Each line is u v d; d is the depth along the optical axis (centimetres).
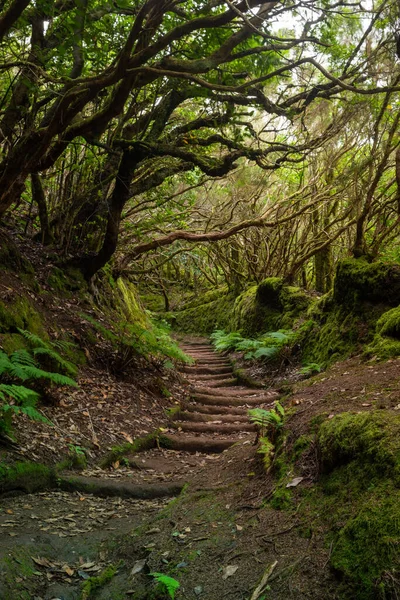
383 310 739
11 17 409
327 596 250
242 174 1223
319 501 324
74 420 543
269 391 853
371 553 254
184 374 1038
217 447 599
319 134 1017
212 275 2041
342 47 637
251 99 617
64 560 324
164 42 470
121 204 787
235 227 955
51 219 918
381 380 487
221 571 290
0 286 628
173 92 791
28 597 281
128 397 667
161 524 363
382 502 278
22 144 548
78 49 583
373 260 851
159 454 573
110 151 720
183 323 1864
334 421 369
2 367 426
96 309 845
